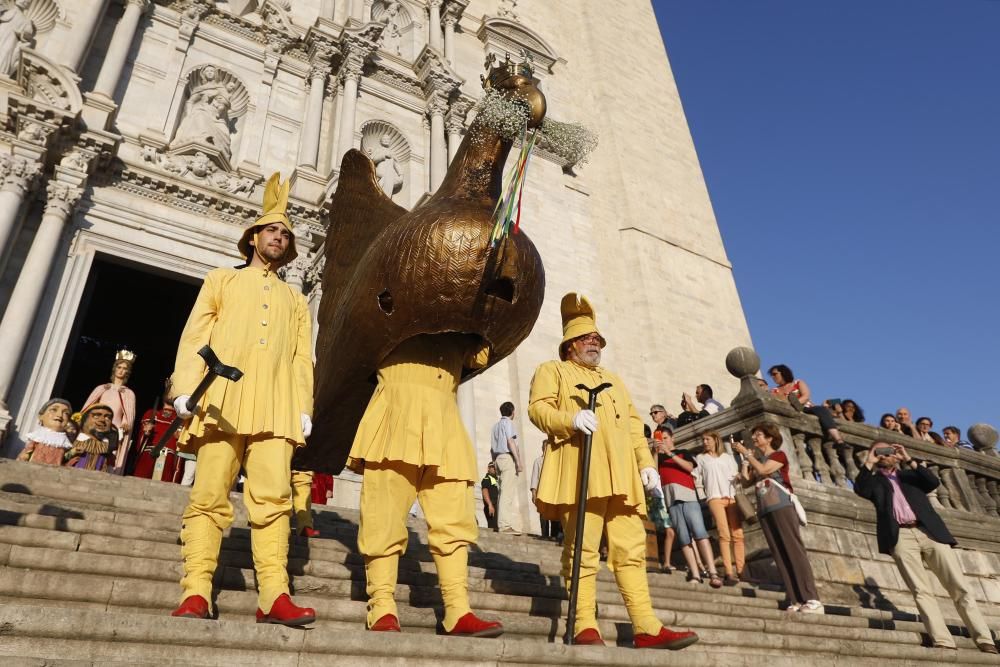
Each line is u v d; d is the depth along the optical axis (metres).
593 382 4.64
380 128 16.80
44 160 11.22
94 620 2.52
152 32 14.16
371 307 3.95
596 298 19.86
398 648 2.91
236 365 3.48
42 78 11.37
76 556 3.80
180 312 17.88
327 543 5.30
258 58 15.55
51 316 10.81
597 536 4.26
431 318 3.82
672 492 7.78
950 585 6.82
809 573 6.67
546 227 19.33
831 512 8.74
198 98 14.21
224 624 2.70
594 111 24.78
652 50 28.44
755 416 9.51
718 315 22.75
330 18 17.14
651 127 25.78
